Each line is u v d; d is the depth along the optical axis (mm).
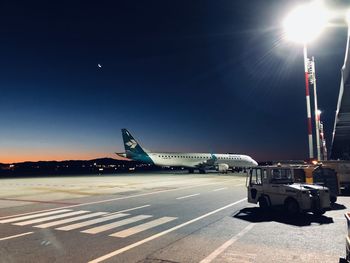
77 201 20859
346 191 24562
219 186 33969
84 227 12125
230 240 9992
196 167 73000
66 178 55750
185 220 13547
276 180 15703
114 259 8047
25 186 35438
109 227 12102
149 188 31578
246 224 12602
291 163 22141
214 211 16062
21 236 10656
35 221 13461
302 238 10242
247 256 8273
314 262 7809
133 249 8977
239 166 76438
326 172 19031
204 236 10547
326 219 13672
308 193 13750
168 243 9633
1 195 25078
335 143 43125
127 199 21859
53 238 10344
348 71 13648
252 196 16688
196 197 22969
